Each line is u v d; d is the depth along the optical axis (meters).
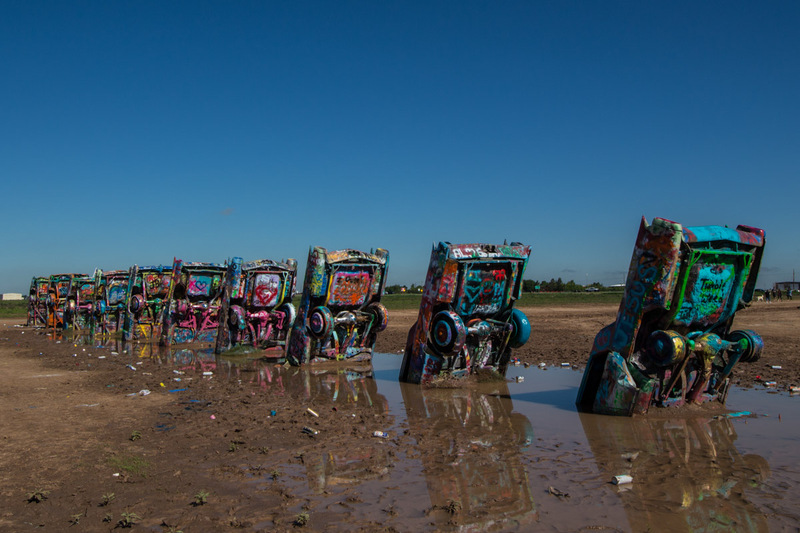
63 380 12.50
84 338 24.30
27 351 19.33
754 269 9.36
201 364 15.41
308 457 6.61
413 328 12.14
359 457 6.61
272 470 6.14
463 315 12.04
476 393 10.93
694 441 7.22
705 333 9.21
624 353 8.79
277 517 4.88
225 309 17.56
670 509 4.98
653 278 8.38
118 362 15.91
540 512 4.95
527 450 6.88
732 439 7.30
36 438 7.50
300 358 14.64
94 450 6.93
